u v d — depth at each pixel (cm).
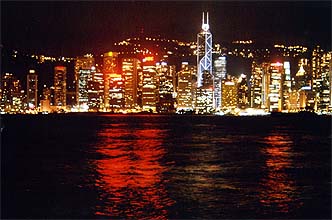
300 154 8662
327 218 3856
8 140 11950
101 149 9550
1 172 6241
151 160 7650
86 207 4184
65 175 5975
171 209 4112
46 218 3853
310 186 5175
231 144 10812
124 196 4625
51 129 17012
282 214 3956
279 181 5491
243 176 5878
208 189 4984
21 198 4544
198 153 8769
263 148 9831
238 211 4047
